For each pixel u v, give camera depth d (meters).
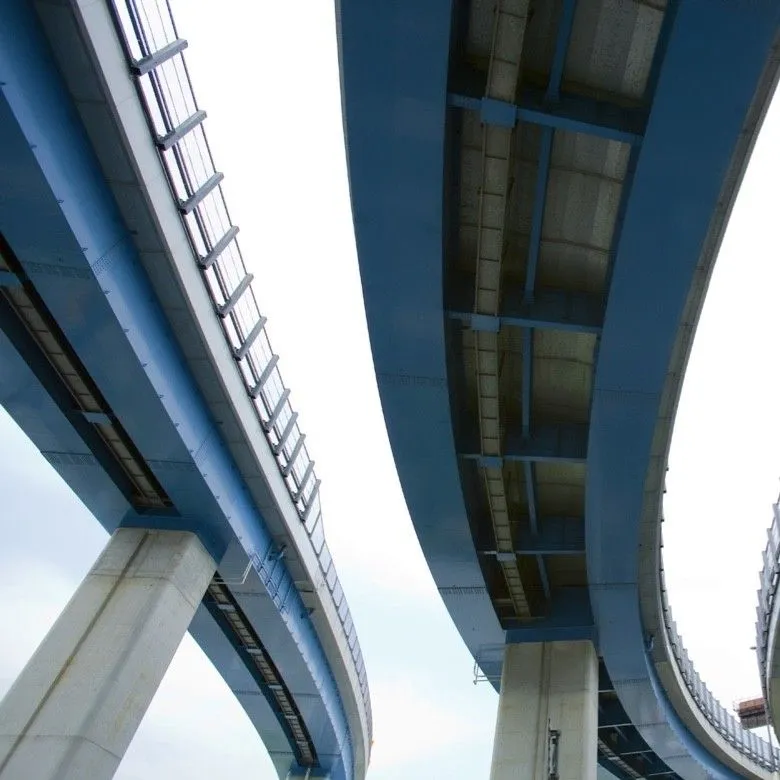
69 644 17.28
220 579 22.38
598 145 14.13
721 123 11.49
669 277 13.86
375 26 11.23
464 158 14.73
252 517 21.31
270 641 25.50
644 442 17.31
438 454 18.73
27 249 13.26
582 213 15.52
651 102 12.31
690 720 33.34
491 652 26.83
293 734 34.62
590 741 22.72
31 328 15.78
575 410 19.92
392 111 12.20
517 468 21.72
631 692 28.55
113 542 19.52
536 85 13.57
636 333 15.02
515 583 23.86
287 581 24.27
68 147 12.56
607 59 12.97
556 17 12.75
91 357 15.47
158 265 15.29
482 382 16.91
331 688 30.97
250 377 19.45
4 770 15.35
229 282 17.89
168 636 18.33
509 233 16.19
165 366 16.44
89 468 19.27
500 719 23.69
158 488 19.98
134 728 17.05
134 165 13.48
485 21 12.76
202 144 15.99
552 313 16.31
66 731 15.88
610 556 21.44
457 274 16.45
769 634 25.95
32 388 17.09
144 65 13.28
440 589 24.12
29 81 11.45
